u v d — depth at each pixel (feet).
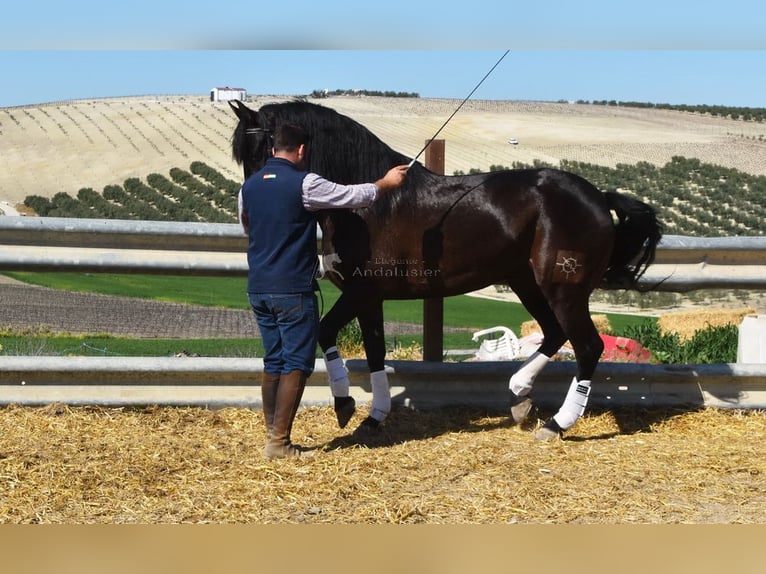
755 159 219.20
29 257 21.15
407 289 19.90
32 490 15.98
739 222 167.53
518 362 22.95
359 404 22.57
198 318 73.46
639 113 283.38
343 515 15.17
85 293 90.84
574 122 251.80
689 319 47.60
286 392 17.92
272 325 18.22
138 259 21.59
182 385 22.21
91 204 200.34
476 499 15.99
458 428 21.29
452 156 190.19
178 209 199.62
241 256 22.16
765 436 20.97
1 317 69.51
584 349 20.12
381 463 18.02
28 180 221.05
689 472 17.87
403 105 248.52
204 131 265.75
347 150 19.65
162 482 16.65
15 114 286.66
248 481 16.74
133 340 48.62
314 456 18.31
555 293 19.95
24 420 20.63
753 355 27.25
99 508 15.29
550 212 19.76
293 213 17.53
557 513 15.42
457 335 56.08
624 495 16.40
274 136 18.30
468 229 19.63
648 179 192.44
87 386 21.90
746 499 16.40
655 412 22.72
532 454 18.95
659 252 22.39
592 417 22.27
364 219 19.47
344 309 19.63
